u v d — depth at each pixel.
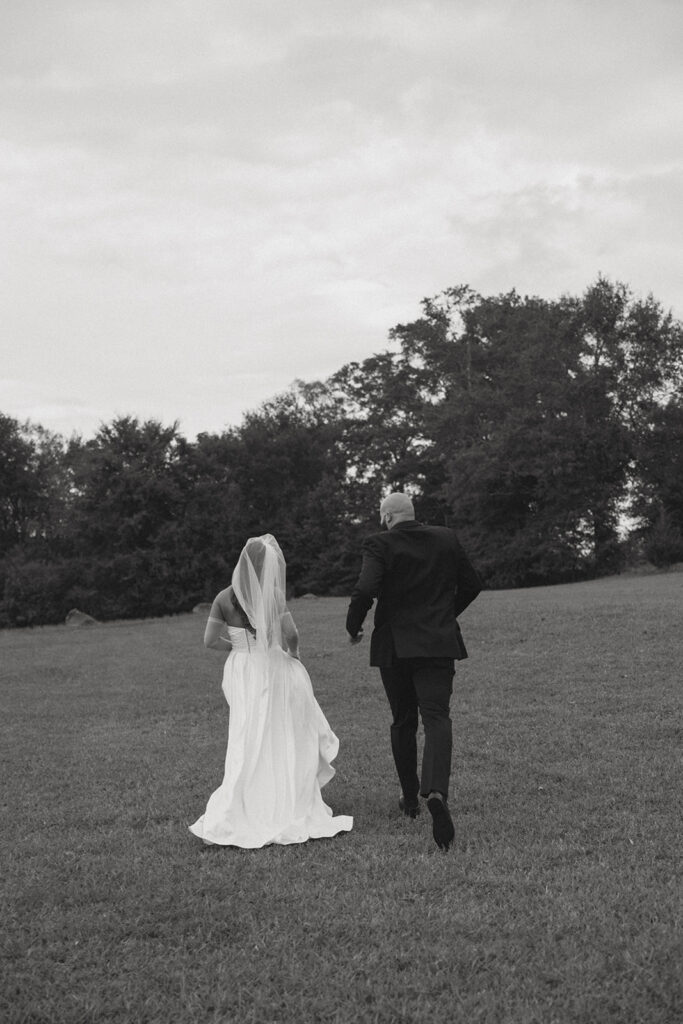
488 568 55.84
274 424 67.25
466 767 7.83
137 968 3.98
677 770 7.35
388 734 9.66
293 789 6.04
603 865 5.07
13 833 6.43
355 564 62.00
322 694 12.56
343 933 4.28
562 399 51.69
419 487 64.56
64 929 4.41
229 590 6.33
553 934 4.13
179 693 13.62
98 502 58.88
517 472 52.06
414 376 65.31
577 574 54.12
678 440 51.41
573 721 9.55
